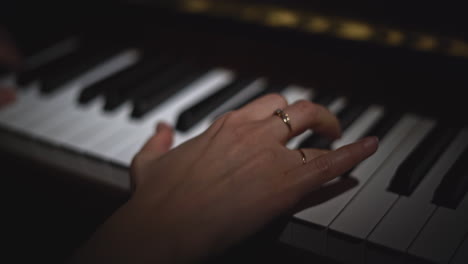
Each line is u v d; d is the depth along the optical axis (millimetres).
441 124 530
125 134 559
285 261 474
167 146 518
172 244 438
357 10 566
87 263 443
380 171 488
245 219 440
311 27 589
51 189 602
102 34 708
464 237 427
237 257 497
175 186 460
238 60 635
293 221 453
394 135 530
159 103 599
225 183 450
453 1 526
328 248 448
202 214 442
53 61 675
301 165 463
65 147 547
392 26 554
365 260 438
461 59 532
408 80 557
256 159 459
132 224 452
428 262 414
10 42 708
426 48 543
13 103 630
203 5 635
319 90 596
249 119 496
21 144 583
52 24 728
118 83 620
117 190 536
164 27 666
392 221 444
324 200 464
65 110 606
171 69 636
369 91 575
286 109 488
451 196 453
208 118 573
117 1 682
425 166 483
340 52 582
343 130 540
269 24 607
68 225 676
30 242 706
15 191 640
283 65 612
